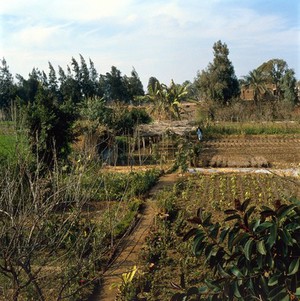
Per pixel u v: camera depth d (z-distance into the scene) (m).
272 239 3.16
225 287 3.51
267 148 27.20
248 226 3.50
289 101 46.94
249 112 43.12
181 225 10.75
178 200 14.05
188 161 21.62
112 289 7.43
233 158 23.38
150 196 14.71
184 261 8.52
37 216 4.47
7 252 4.36
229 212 3.59
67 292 6.32
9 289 6.02
